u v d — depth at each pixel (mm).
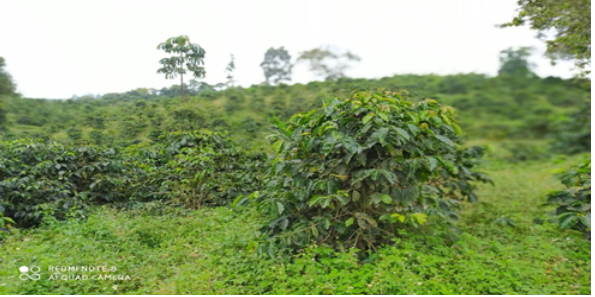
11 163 4277
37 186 4105
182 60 8359
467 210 4906
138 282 2844
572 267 2975
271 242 2930
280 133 3219
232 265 2998
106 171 5074
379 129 2752
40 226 3967
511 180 7367
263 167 4848
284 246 2904
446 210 3625
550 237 3592
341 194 2861
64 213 4285
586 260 3072
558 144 9586
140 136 7125
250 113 8516
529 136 9820
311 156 3129
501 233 3783
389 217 2902
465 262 2854
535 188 6555
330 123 2871
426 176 3006
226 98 8984
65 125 7410
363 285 2568
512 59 10930
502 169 8758
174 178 4930
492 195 6016
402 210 3164
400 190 2949
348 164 2982
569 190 3918
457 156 4227
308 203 3080
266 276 2715
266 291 2686
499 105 10117
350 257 2766
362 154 2889
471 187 4574
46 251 3256
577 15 5734
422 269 2734
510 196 5938
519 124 9859
